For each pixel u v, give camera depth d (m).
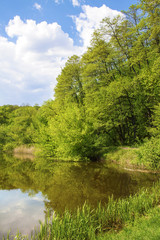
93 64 27.48
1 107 70.38
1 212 9.06
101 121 25.55
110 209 7.83
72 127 24.25
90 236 6.07
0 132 52.22
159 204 8.29
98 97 26.81
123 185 12.78
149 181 13.43
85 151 24.64
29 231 7.16
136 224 6.34
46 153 30.47
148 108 23.72
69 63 34.47
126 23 24.34
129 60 23.81
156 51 21.78
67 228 6.24
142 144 21.98
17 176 17.25
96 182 13.92
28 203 10.29
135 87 23.33
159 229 5.08
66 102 32.06
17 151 42.88
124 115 26.12
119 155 21.53
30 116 50.47
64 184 13.84
